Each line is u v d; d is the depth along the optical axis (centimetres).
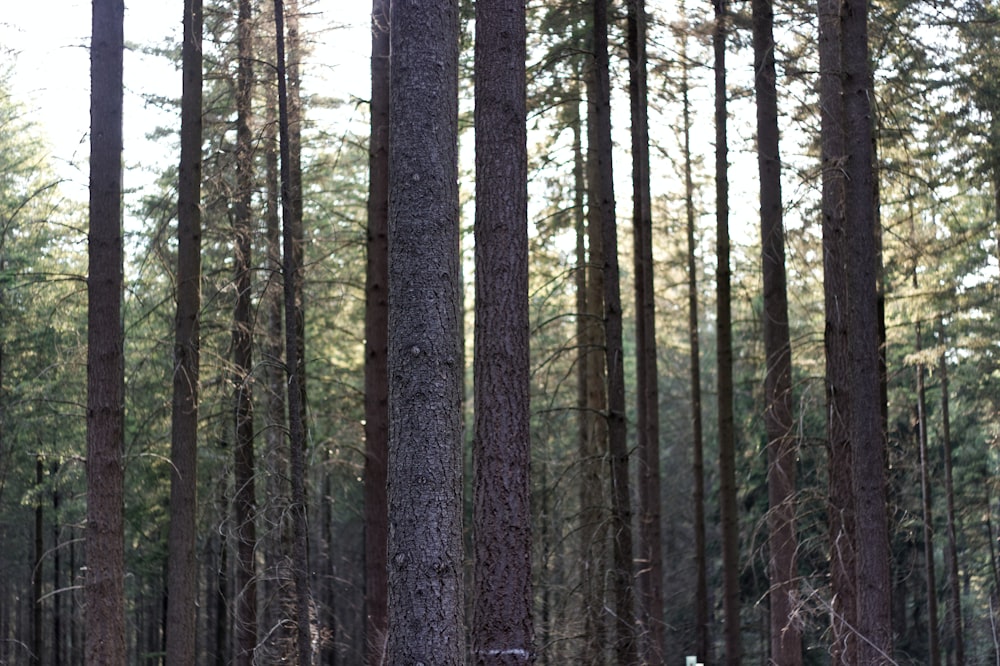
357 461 1802
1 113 1905
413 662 676
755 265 1888
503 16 844
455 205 736
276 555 1419
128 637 3228
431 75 723
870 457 986
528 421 828
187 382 1170
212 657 2745
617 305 1233
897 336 1805
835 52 1113
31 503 2380
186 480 1155
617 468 1224
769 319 1377
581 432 1816
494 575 809
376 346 1235
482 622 810
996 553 2836
